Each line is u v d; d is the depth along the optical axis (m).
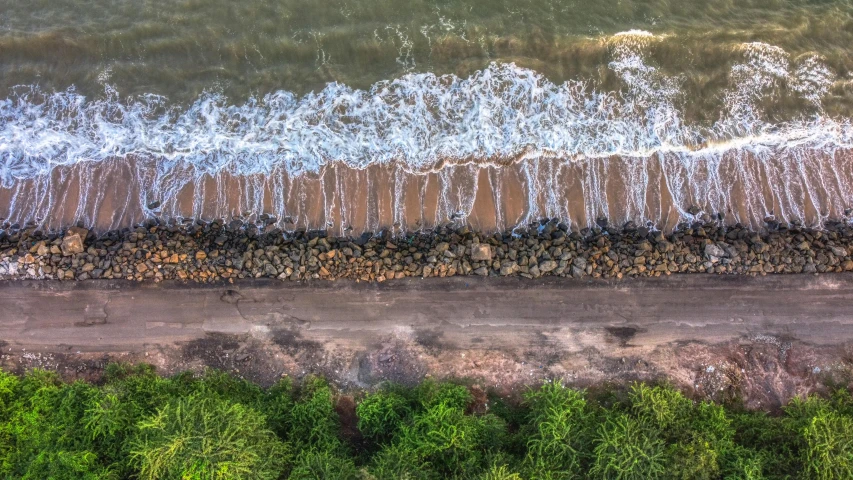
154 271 14.99
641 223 15.88
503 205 15.80
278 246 15.24
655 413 13.23
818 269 15.49
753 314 15.20
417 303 15.02
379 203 15.73
